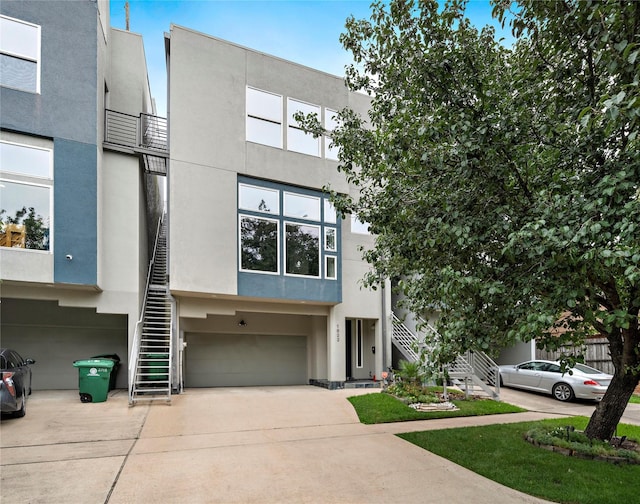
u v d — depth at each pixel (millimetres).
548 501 4902
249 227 12711
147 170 13336
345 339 15578
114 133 13641
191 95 12211
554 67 5316
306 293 13273
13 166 9938
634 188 4176
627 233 3727
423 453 6633
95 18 11172
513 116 5215
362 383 14383
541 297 4684
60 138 10453
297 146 13867
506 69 6062
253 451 6578
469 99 5430
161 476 5461
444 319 5203
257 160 13016
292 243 13344
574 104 5227
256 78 13344
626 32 4078
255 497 4879
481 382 12266
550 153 5379
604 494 5004
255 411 9406
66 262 10242
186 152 11969
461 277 4609
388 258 7414
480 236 5160
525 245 4203
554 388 12758
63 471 5590
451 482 5441
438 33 5613
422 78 5512
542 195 4660
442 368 4926
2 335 12164
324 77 14680
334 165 14430
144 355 11508
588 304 4559
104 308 11266
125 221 11836
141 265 12672
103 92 12062
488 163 5277
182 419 8492
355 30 6422
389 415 9094
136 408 9391
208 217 12047
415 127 5676
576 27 4715
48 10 10562
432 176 5707
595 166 5008
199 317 12508
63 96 10578
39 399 10453
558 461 6152
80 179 10617
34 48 10336
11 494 4863
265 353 15492
